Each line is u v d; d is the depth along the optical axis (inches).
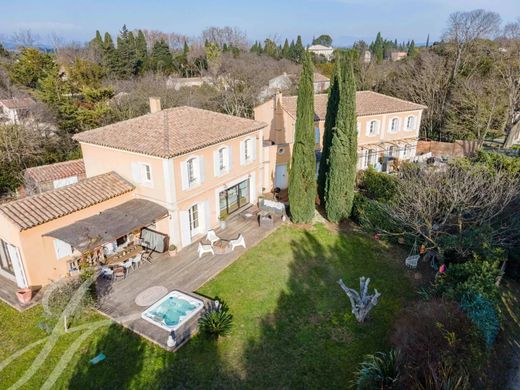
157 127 956.0
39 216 732.0
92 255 809.5
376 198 1167.0
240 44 4069.9
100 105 1742.1
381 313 697.6
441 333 530.9
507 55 1971.0
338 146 983.0
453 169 900.6
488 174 893.8
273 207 1100.5
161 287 757.3
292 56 3828.7
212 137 962.7
